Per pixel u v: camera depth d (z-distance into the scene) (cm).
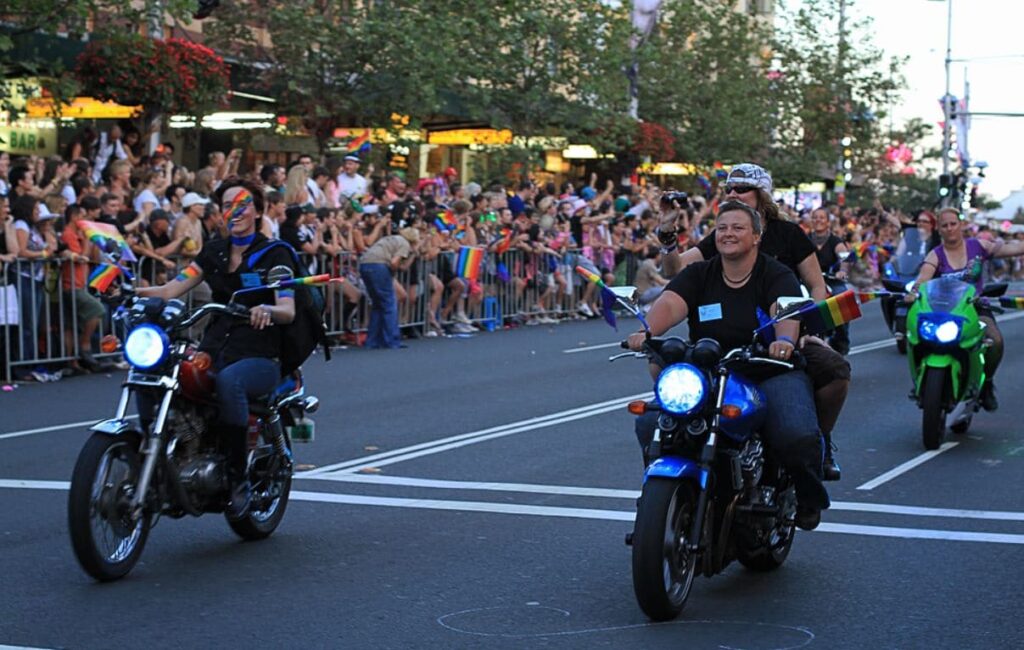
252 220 1006
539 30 3731
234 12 3253
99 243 1952
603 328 3005
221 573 938
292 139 3662
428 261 2752
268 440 1034
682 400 797
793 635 805
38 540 1028
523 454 1421
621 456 1409
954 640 799
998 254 1595
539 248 3053
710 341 820
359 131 3356
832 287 1850
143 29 3178
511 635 802
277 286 940
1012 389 2031
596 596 889
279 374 1015
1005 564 976
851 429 1631
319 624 822
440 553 1000
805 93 5719
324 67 3297
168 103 2647
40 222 1992
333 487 1245
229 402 955
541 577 937
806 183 5862
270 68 3266
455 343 2639
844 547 1024
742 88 5106
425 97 3275
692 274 890
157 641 785
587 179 4853
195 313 942
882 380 2122
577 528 1084
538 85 3881
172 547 1013
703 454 814
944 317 1486
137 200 2266
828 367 912
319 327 1034
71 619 826
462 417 1678
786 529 953
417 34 3259
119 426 898
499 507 1161
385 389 1942
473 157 4075
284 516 1124
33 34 2586
